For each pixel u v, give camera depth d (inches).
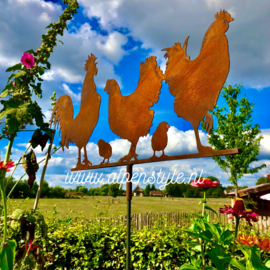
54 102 151.6
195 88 63.9
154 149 78.4
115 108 99.0
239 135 335.6
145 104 84.0
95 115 111.5
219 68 58.7
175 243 121.5
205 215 74.3
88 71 124.7
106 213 191.5
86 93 122.5
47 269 127.6
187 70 67.8
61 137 136.6
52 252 129.3
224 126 348.2
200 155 61.7
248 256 40.5
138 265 122.7
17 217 68.9
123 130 92.8
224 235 58.7
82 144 118.0
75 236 136.4
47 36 82.4
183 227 141.8
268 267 40.1
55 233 138.6
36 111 82.1
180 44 73.2
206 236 58.6
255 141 331.3
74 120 127.9
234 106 345.1
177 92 69.5
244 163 324.2
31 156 82.2
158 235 131.4
